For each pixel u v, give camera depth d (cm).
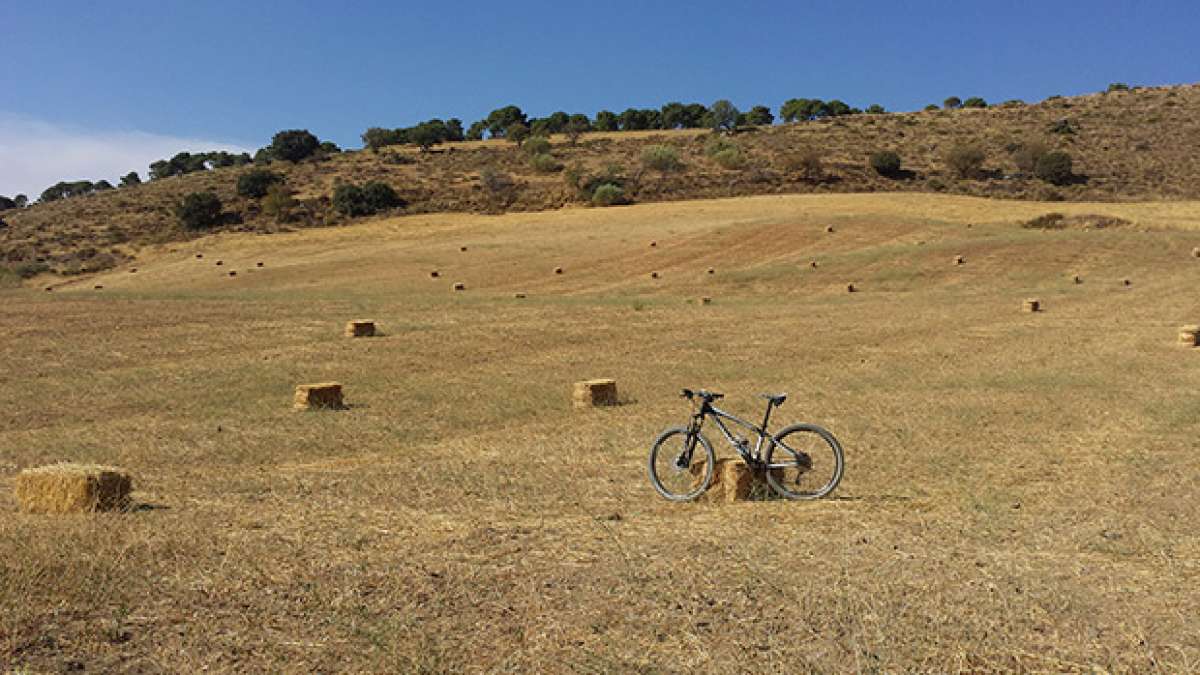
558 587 631
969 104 15512
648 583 638
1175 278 4406
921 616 575
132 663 506
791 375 2148
